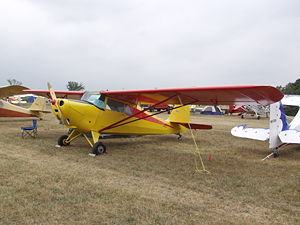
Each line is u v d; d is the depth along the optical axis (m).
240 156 6.75
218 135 10.95
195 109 31.75
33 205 3.06
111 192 3.62
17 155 5.75
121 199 3.38
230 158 6.44
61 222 2.69
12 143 7.27
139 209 3.09
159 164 5.48
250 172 5.09
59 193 3.49
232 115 28.39
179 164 5.54
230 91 4.77
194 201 3.47
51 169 4.67
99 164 5.27
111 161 5.57
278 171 5.22
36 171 4.46
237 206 3.36
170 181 4.33
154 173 4.78
